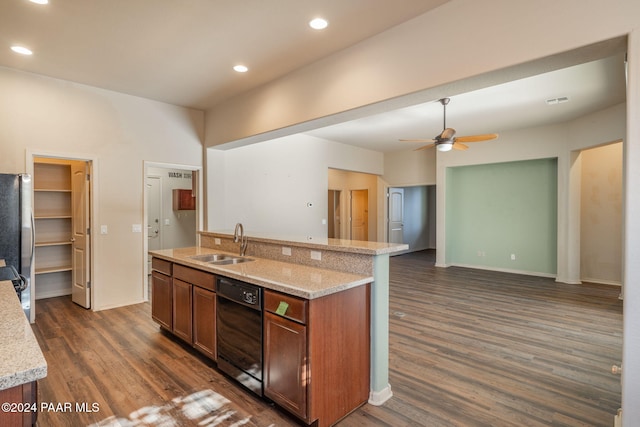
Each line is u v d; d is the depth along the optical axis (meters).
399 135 7.12
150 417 2.20
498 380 2.68
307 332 2.01
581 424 2.14
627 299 1.75
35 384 1.02
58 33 2.96
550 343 3.39
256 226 6.16
